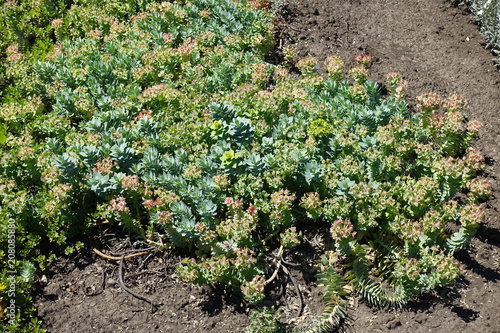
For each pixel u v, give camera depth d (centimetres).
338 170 205
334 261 201
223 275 193
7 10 253
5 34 248
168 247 203
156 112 222
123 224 207
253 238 202
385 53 250
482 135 227
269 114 217
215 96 222
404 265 194
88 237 205
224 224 197
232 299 197
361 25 260
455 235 199
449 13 265
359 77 229
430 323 194
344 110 217
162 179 201
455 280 197
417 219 203
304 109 214
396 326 194
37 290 197
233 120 206
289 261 202
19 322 192
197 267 192
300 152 202
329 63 233
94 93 223
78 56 233
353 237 195
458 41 256
